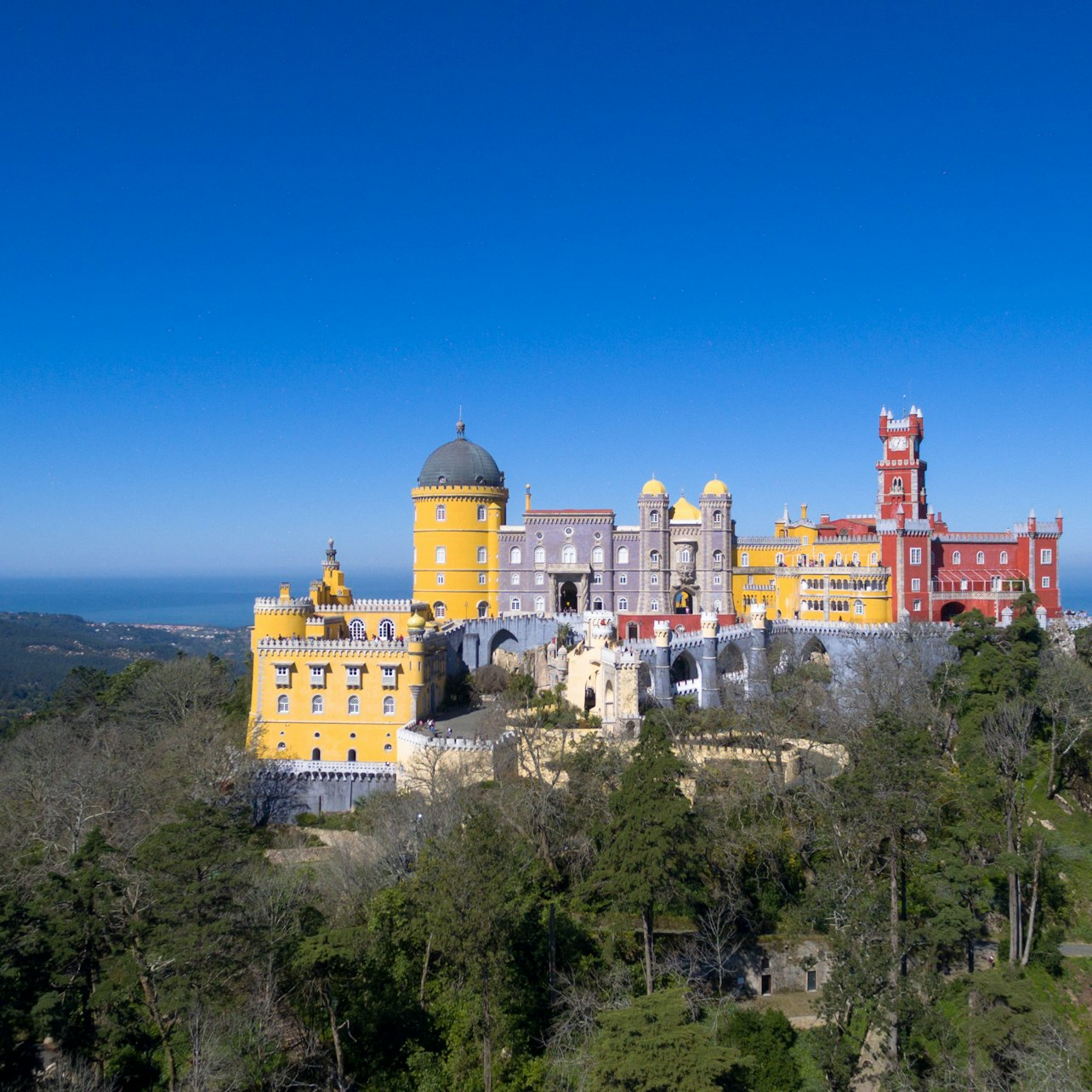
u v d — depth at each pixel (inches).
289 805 3944.4
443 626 4808.1
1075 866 3161.9
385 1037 2362.2
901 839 2706.7
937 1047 2486.5
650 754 2519.7
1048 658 3794.3
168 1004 2044.8
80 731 4918.8
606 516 5408.5
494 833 2400.3
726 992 2743.6
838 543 5123.0
